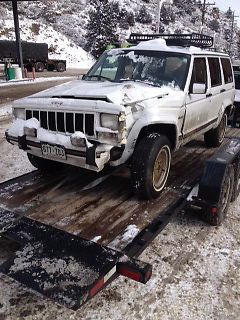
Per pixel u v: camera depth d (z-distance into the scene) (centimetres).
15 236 286
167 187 443
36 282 232
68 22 5738
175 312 262
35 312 256
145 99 384
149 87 427
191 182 463
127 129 355
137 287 286
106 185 441
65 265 248
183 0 8431
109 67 504
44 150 377
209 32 7525
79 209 375
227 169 371
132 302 270
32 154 414
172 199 405
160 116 391
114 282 290
